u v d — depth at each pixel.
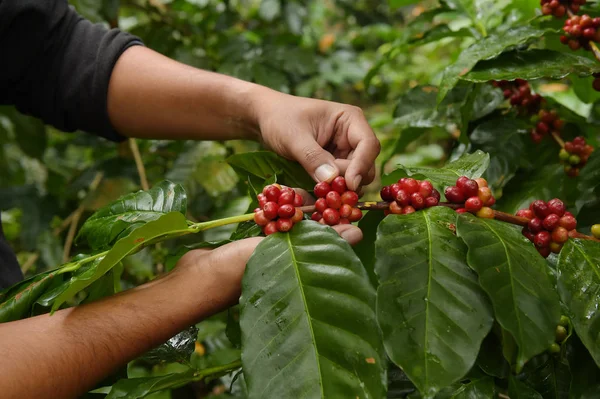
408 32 1.34
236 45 1.98
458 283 0.67
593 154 1.02
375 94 3.31
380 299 0.65
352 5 3.48
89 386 0.75
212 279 0.77
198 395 1.51
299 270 0.71
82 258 0.89
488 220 0.75
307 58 1.96
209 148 1.80
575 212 1.09
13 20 1.18
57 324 0.75
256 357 0.66
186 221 0.79
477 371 0.78
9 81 1.26
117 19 1.95
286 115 1.01
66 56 1.23
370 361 0.64
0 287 1.06
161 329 0.77
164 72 1.18
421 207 0.79
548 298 0.67
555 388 0.81
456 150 1.25
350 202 0.82
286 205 0.77
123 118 1.23
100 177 1.91
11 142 2.30
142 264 1.63
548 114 1.14
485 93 1.20
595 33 0.99
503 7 1.25
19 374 0.69
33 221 1.87
